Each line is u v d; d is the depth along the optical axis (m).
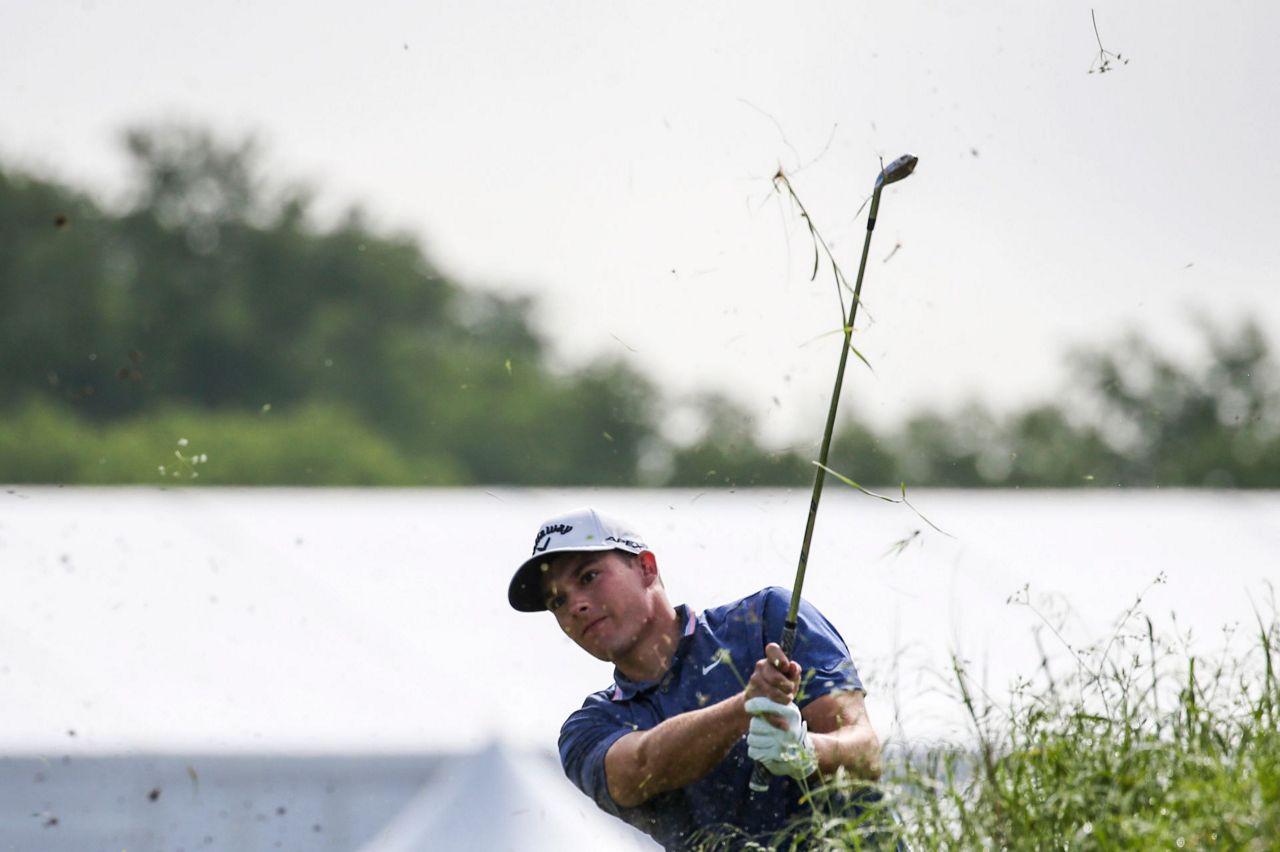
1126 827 12.67
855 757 15.24
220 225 173.88
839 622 29.89
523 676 33.31
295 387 164.25
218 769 30.02
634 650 17.20
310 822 29.67
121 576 39.66
